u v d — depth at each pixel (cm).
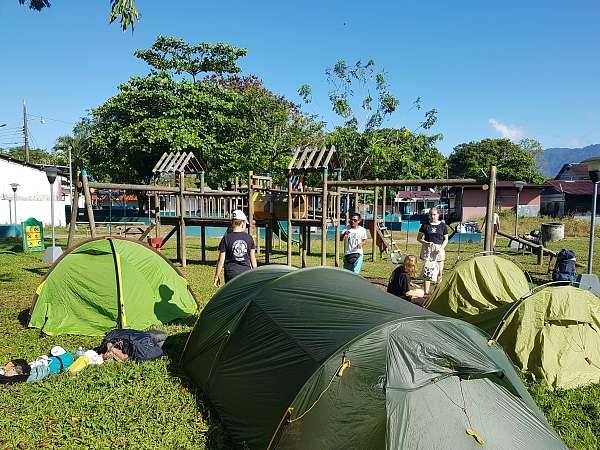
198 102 2920
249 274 572
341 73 3222
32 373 521
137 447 401
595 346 578
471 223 2784
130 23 695
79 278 718
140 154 2867
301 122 4009
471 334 388
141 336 608
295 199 1398
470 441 344
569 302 582
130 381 524
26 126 4541
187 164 2172
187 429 432
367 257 1727
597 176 939
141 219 3189
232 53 3159
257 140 3059
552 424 466
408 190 4772
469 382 369
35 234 1745
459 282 722
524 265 1595
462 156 6212
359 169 3066
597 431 461
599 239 2723
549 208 4466
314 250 1927
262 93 3759
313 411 353
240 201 1552
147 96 2838
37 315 722
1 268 1305
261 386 402
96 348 625
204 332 527
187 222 1480
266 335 434
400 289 785
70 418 444
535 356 575
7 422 430
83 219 3438
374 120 3262
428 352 364
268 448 361
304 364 375
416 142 3203
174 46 3147
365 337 363
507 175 5475
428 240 988
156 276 764
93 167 2973
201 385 498
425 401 348
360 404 345
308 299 450
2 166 3062
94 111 2970
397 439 330
